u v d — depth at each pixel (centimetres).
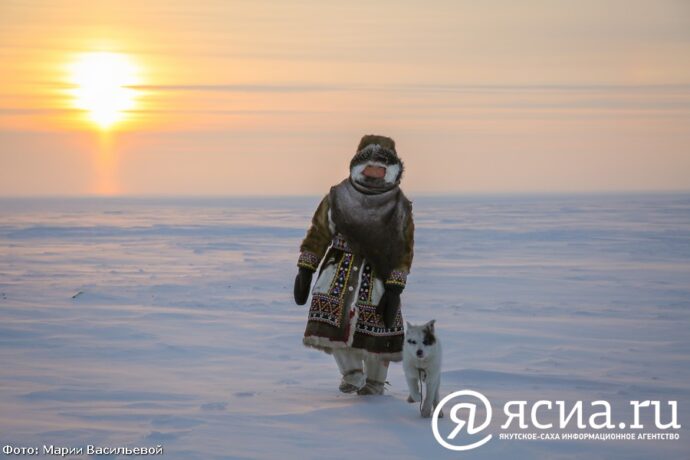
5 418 884
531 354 1470
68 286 2933
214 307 2278
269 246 5950
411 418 893
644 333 1791
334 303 1016
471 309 2248
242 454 737
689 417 925
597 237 6838
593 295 2695
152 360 1384
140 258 4694
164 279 3275
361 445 775
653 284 3112
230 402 984
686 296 2673
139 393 1050
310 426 845
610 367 1327
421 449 766
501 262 4306
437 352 902
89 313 2075
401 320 1031
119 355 1428
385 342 1016
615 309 2277
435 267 3931
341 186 1023
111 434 809
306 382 1182
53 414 908
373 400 992
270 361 1396
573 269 3847
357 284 1017
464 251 5247
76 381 1145
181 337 1677
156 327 1828
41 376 1178
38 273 3609
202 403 983
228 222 11256
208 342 1611
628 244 5906
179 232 8231
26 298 2462
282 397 1020
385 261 1009
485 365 1341
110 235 7656
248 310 2222
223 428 829
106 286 2928
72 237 7294
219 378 1205
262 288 2884
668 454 766
